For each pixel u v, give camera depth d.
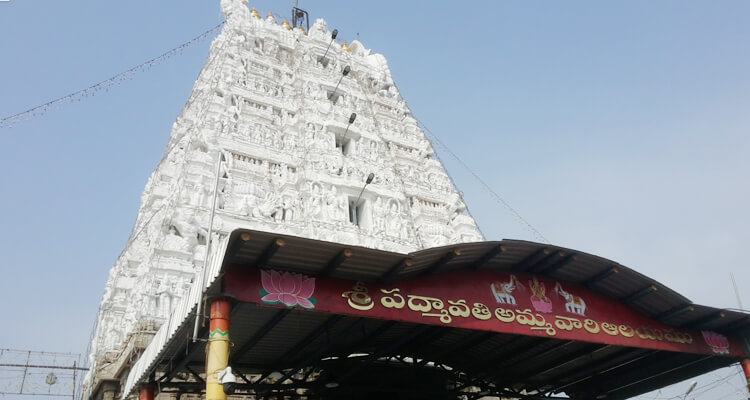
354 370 18.03
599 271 18.17
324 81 35.78
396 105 40.19
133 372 17.42
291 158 29.97
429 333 18.72
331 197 28.41
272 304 13.19
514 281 17.45
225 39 35.28
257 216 26.38
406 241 29.48
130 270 25.70
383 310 14.65
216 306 12.72
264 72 34.59
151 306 20.83
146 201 29.86
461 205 35.25
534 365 22.02
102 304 25.77
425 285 15.74
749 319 20.45
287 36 38.53
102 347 23.47
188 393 17.98
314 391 19.80
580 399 24.64
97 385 20.48
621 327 18.73
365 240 27.77
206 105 29.97
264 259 13.37
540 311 17.34
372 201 30.53
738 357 21.08
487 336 19.11
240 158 28.47
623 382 23.66
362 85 40.12
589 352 20.48
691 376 22.56
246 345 17.05
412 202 33.62
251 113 31.19
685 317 19.64
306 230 26.69
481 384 21.81
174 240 22.97
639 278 18.22
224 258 12.50
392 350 19.14
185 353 16.16
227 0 37.59
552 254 17.25
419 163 36.97
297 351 18.00
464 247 15.47
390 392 20.80
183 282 21.97
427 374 21.56
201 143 27.42
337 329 16.94
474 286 16.61
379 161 32.97
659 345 19.19
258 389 17.48
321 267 14.09
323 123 32.19
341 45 42.03
